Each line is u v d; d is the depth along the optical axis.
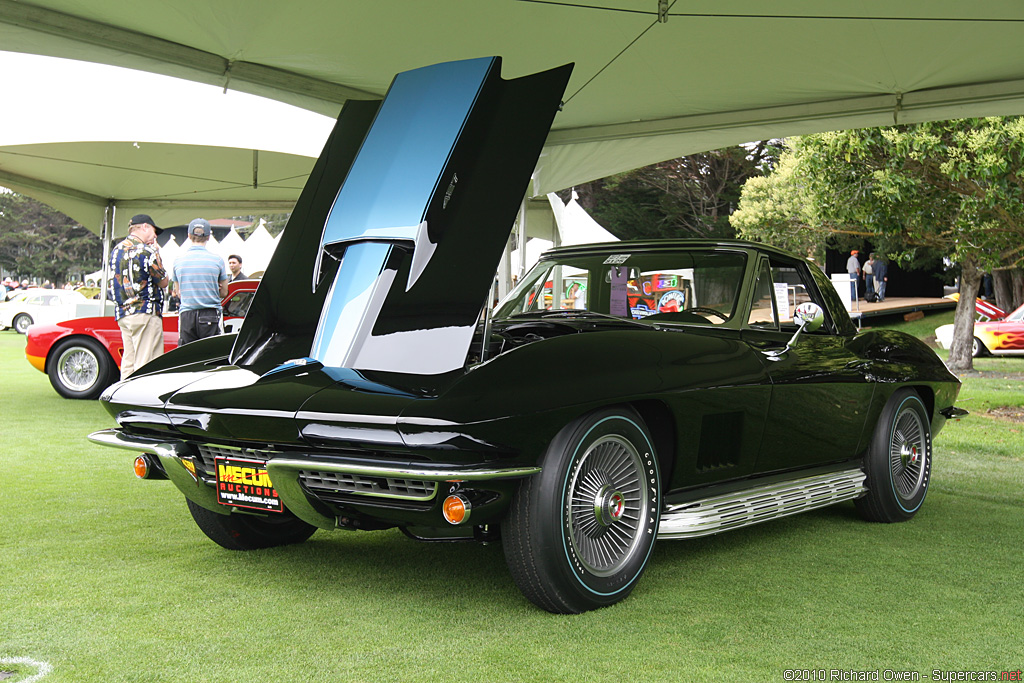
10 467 4.87
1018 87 5.60
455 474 2.19
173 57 5.24
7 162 9.69
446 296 2.66
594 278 3.74
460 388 2.26
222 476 2.67
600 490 2.55
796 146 10.66
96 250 64.06
